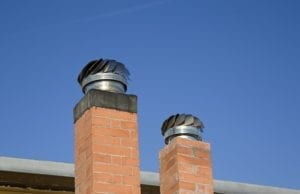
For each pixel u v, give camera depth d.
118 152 7.02
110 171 6.89
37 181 8.85
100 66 7.36
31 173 8.76
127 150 7.07
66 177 8.96
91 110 7.12
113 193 6.82
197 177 7.74
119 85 7.38
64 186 8.98
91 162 6.89
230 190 9.93
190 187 7.65
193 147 7.88
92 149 6.93
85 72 7.41
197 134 8.00
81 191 7.00
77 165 7.19
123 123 7.18
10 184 8.76
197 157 7.84
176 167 7.72
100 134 7.02
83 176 7.02
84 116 7.23
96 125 7.05
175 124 7.99
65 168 8.99
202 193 7.69
